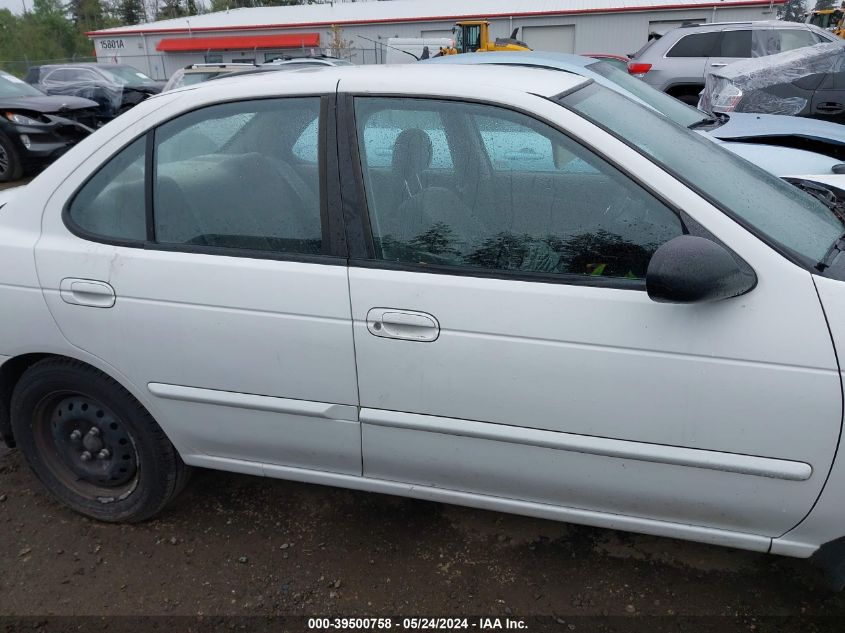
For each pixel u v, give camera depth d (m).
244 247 2.24
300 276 2.14
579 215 2.00
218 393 2.32
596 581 2.40
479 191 2.11
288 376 2.22
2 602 2.35
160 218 2.31
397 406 2.15
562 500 2.16
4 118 9.31
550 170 2.04
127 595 2.38
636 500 2.06
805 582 2.37
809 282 1.78
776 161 4.37
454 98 2.10
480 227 2.09
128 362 2.37
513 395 2.02
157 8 61.22
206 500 2.87
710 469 1.92
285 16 30.36
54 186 2.41
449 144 2.15
